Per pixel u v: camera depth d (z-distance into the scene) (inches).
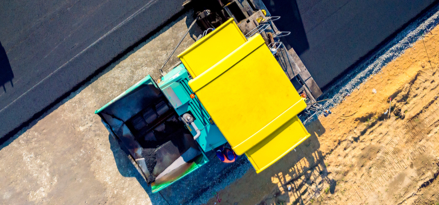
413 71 289.3
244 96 193.2
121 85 277.4
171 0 273.6
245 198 288.7
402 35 288.4
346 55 287.4
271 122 196.5
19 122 277.4
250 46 189.3
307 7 283.1
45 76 275.6
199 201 286.5
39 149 280.2
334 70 287.3
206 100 191.9
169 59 277.1
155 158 242.8
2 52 274.5
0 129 276.8
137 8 274.1
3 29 273.3
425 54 289.4
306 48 285.1
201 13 246.7
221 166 287.1
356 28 286.7
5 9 271.9
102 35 274.2
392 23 287.9
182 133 241.3
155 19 275.0
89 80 276.8
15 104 276.4
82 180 282.4
